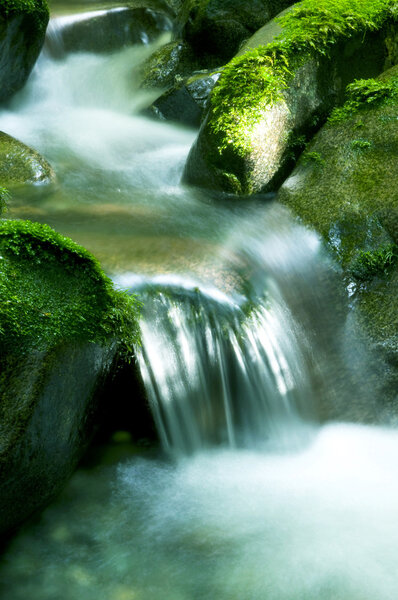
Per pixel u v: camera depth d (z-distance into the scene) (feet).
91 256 12.66
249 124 19.10
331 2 21.45
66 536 11.91
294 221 18.06
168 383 14.10
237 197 19.98
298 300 16.49
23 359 11.10
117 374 13.73
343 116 19.61
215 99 19.79
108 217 18.38
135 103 31.22
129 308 13.24
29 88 29.89
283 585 10.88
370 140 18.53
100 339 12.31
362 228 16.93
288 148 20.03
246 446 14.74
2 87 26.58
